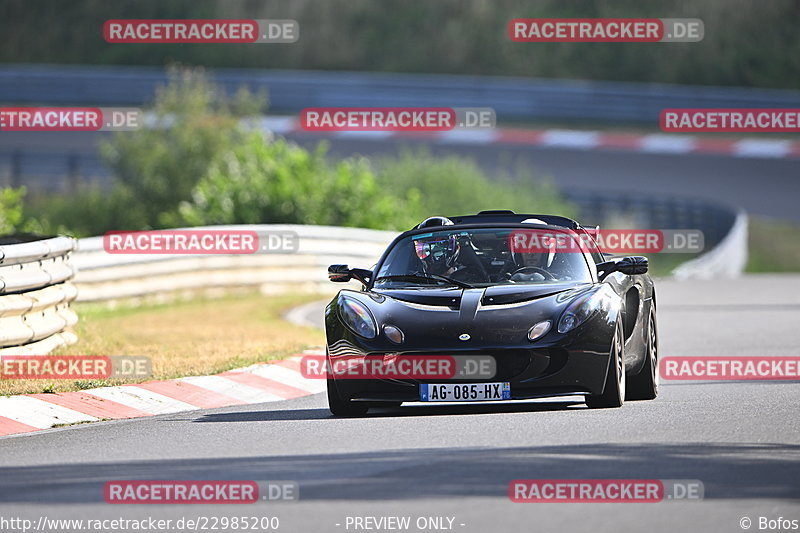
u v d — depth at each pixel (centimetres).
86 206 11338
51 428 3397
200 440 3023
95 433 3225
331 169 12056
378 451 2734
